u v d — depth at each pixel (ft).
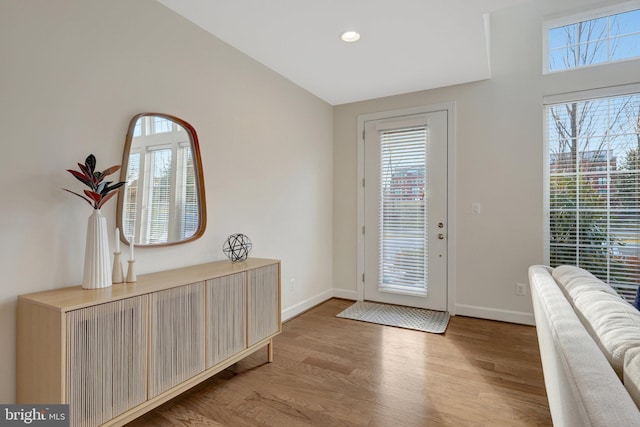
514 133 10.98
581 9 10.24
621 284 9.84
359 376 7.61
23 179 5.17
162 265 7.19
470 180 11.62
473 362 8.28
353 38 8.44
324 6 7.10
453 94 11.84
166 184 7.21
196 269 7.30
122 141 6.46
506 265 11.14
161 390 5.72
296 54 9.36
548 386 4.66
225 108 8.77
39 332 4.73
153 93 7.00
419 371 7.84
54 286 5.52
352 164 13.74
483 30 8.02
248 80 9.51
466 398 6.73
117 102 6.38
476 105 11.50
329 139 13.87
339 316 11.69
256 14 7.42
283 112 11.00
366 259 13.50
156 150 7.01
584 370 2.71
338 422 6.00
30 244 5.25
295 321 11.23
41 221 5.38
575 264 10.40
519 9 10.94
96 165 6.05
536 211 10.72
